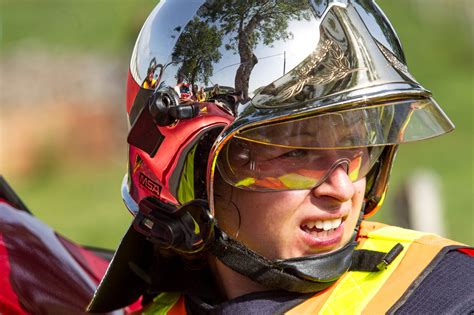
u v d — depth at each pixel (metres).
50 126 35.78
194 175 7.17
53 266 7.88
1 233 7.68
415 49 45.44
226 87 6.94
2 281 7.22
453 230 23.69
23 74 36.56
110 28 45.22
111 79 36.88
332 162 6.91
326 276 7.01
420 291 6.85
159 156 7.30
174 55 7.26
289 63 6.80
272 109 6.66
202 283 7.77
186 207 7.13
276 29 6.90
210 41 7.09
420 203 16.70
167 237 7.22
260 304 7.12
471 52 45.03
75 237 26.27
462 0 48.03
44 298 7.50
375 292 6.93
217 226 7.20
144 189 7.54
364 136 6.70
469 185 28.31
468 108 38.41
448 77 42.69
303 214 7.02
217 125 6.94
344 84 6.64
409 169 30.98
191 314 7.75
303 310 7.01
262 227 7.12
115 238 26.03
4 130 35.16
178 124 7.14
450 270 6.98
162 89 7.20
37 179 34.56
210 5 7.27
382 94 6.62
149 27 7.63
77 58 38.66
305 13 6.93
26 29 45.62
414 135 6.81
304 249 7.08
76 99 36.44
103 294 7.81
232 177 7.02
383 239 7.37
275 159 6.94
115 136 36.31
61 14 47.38
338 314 6.86
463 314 6.63
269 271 7.11
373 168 7.61
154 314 8.01
